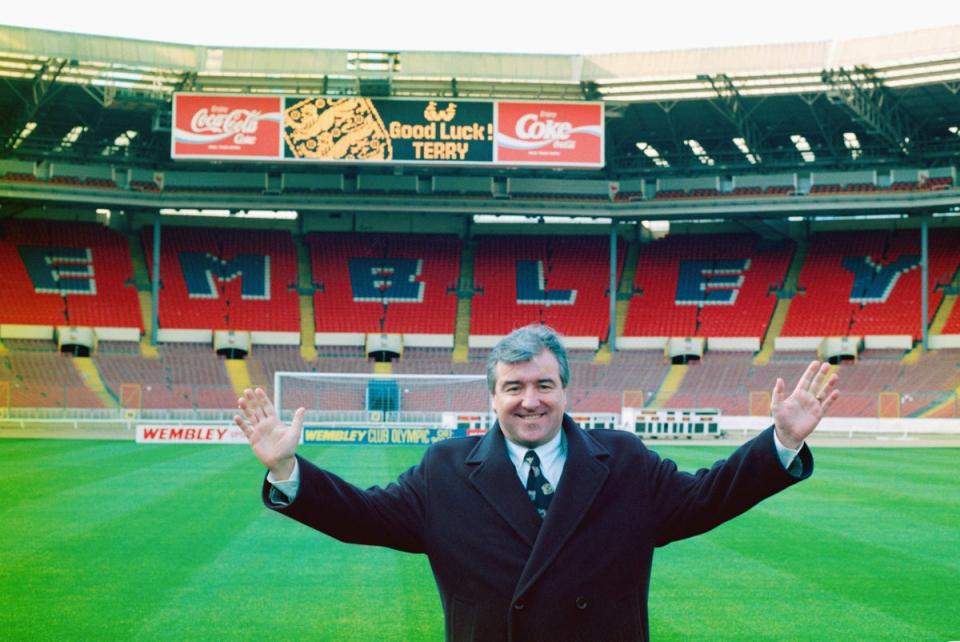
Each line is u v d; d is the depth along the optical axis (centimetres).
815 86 4412
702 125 5088
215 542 1377
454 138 4562
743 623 956
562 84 4641
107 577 1139
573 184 5256
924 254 4906
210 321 5266
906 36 4081
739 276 5609
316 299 5509
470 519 351
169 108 4684
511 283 5703
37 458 2717
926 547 1388
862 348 5022
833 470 2591
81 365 4900
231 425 3444
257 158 4503
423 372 5188
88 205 5194
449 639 353
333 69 4503
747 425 4366
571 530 339
